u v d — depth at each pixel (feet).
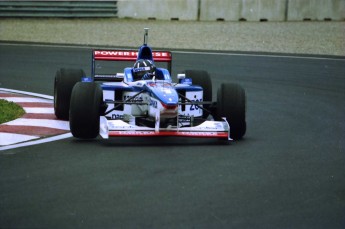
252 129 112.06
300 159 90.12
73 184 75.72
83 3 325.83
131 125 94.84
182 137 103.40
